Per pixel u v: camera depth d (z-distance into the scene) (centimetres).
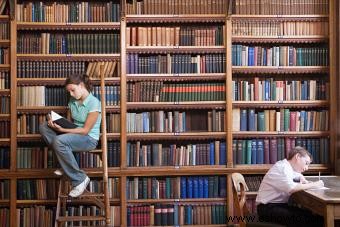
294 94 665
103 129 582
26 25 640
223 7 656
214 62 658
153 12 653
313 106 670
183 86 655
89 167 643
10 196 633
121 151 644
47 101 646
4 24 644
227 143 652
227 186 650
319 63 664
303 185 489
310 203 464
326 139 661
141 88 653
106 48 650
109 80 649
